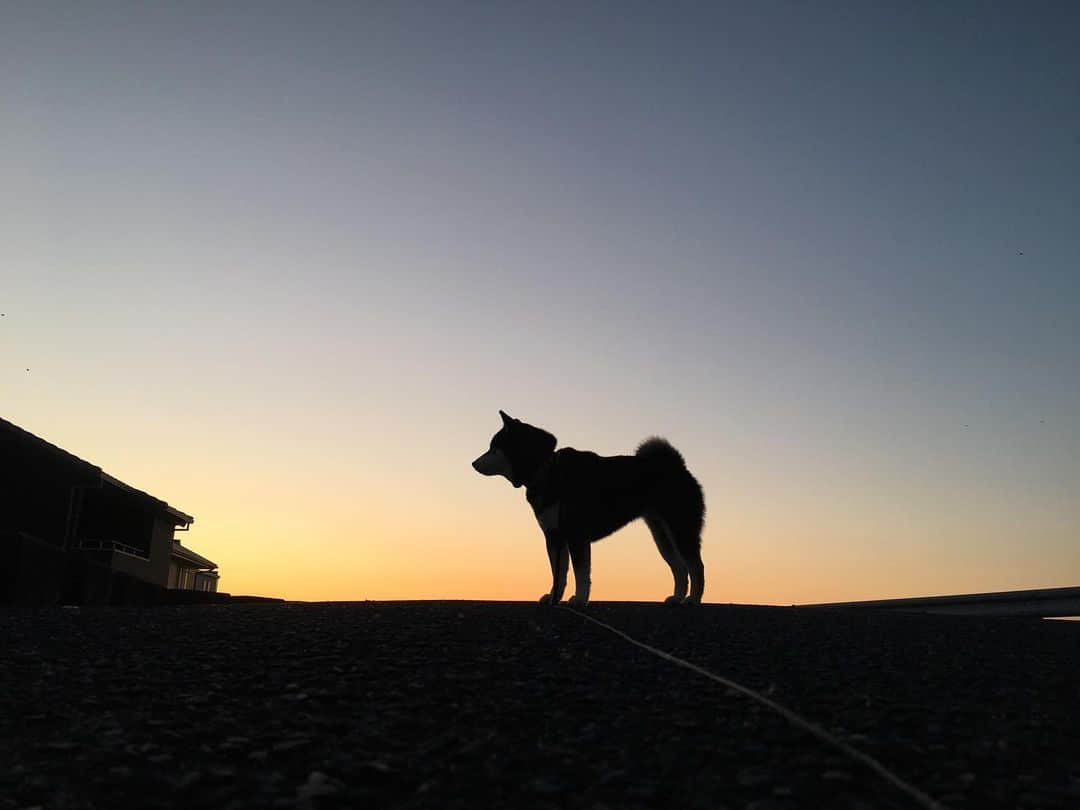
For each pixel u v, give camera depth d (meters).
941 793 0.64
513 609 1.81
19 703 0.93
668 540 2.35
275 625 1.50
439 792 0.66
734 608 2.06
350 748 0.76
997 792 0.65
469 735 0.79
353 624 1.47
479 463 2.24
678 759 0.72
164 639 1.37
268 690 0.97
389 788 0.67
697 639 1.34
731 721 0.83
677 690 0.95
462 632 1.37
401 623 1.48
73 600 2.99
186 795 0.65
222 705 0.91
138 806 0.64
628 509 2.21
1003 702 0.94
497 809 0.62
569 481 2.13
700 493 2.34
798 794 0.64
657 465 2.27
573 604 2.04
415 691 0.96
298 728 0.82
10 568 2.61
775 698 0.92
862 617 1.82
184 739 0.79
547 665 1.10
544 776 0.69
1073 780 0.68
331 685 0.99
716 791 0.65
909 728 0.82
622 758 0.72
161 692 0.97
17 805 0.64
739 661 1.14
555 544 2.12
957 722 0.84
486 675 1.03
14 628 1.56
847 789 0.65
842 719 0.83
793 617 1.76
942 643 1.39
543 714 0.86
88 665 1.14
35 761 0.74
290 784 0.68
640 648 1.23
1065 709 0.92
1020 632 1.61
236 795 0.65
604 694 0.94
